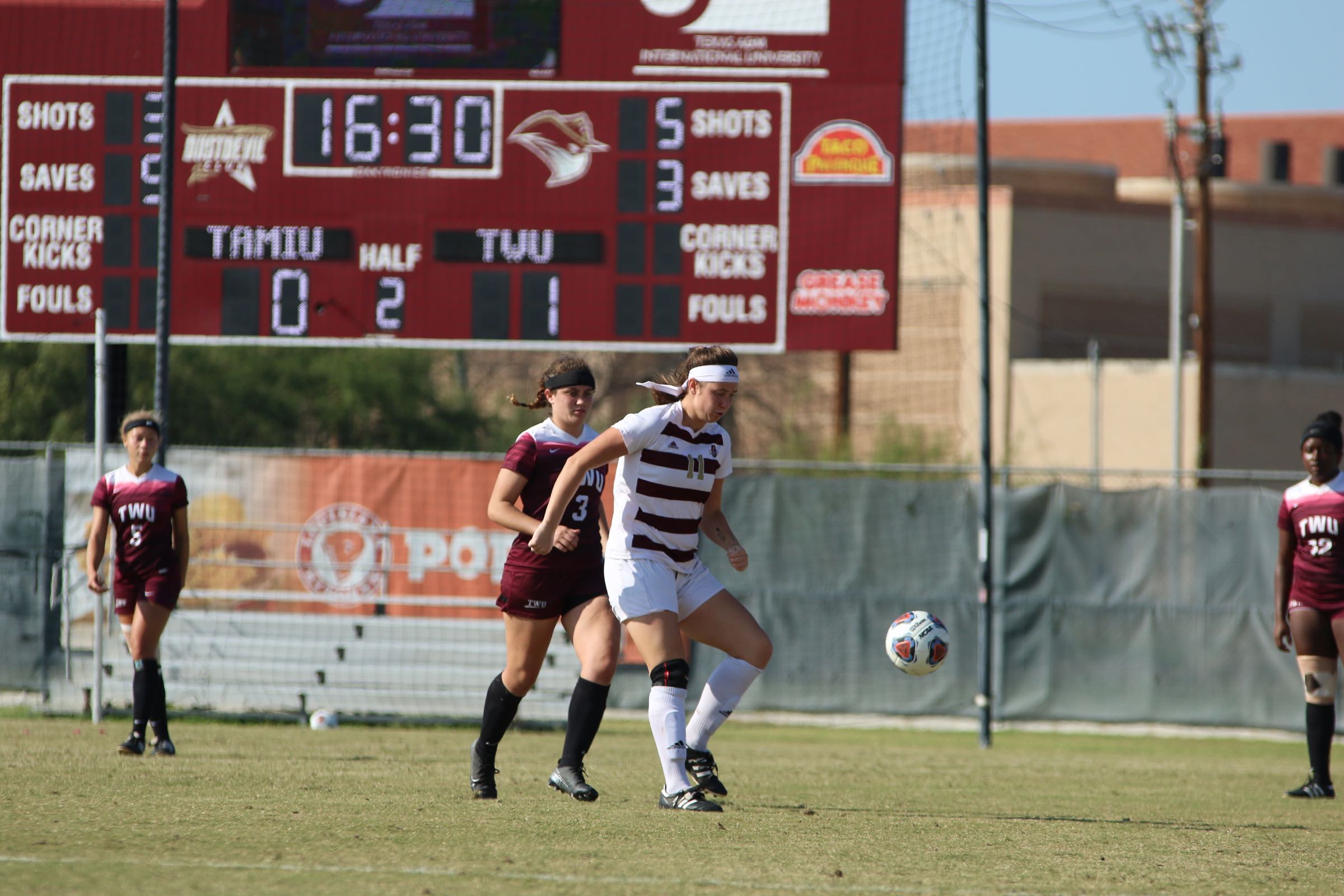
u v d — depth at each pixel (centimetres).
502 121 5684
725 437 2180
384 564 5091
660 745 2173
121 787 2389
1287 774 3716
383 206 5669
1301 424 13388
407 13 5738
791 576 5597
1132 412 13288
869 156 5628
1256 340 16112
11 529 5044
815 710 5547
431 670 4891
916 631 2627
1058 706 5447
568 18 5716
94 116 5675
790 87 5662
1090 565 5484
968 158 15100
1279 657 5319
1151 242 15100
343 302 5656
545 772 2953
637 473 2119
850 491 5597
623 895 1485
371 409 11856
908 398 14475
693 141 5666
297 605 5066
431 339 5656
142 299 5634
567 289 5650
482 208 5681
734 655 2220
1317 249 16325
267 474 5122
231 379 11369
